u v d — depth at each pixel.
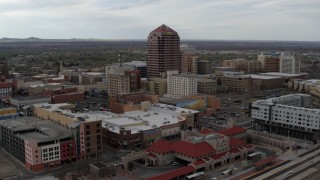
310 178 198.25
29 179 189.25
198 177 195.75
